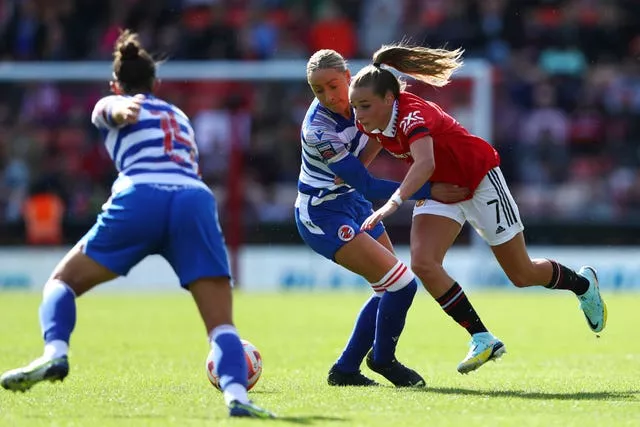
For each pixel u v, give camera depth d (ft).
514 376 97.76
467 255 244.42
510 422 66.49
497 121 267.18
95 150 253.44
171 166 69.41
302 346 130.11
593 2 300.81
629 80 284.82
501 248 91.04
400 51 85.87
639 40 295.28
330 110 85.92
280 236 247.50
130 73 73.00
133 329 153.69
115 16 296.92
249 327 156.04
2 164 251.19
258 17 294.87
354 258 86.07
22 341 135.13
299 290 244.22
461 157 87.25
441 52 86.02
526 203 250.78
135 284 249.14
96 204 248.93
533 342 136.56
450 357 118.01
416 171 80.12
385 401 77.10
